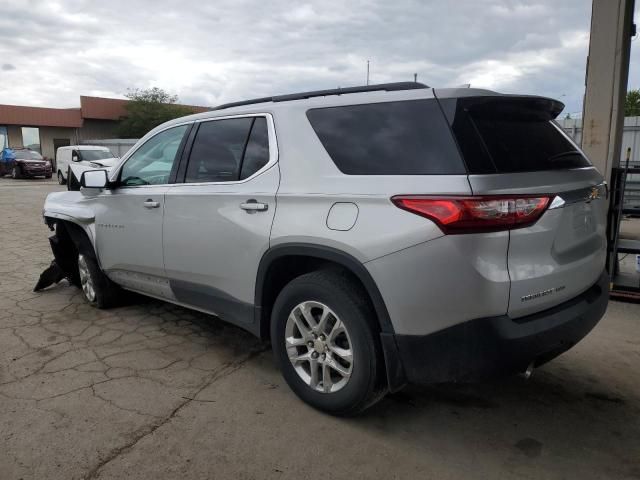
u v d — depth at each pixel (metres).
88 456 2.71
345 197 2.81
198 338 4.38
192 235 3.72
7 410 3.16
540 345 2.55
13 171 28.97
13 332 4.50
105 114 41.69
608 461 2.70
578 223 2.86
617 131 5.91
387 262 2.62
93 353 4.05
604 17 5.41
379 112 2.88
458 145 2.54
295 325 3.18
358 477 2.56
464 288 2.45
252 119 3.51
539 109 3.04
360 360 2.83
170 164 4.05
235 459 2.70
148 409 3.19
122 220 4.41
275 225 3.12
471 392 3.42
